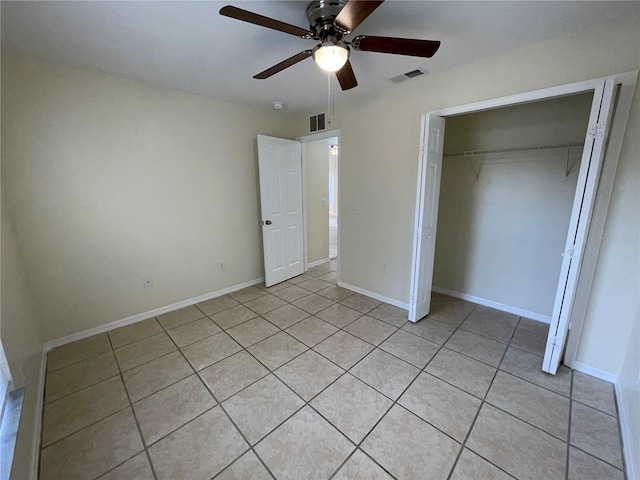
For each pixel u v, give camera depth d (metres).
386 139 2.88
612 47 1.67
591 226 1.83
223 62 2.15
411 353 2.24
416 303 2.66
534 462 1.38
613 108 1.68
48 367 2.11
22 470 1.21
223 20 1.61
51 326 2.33
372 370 2.05
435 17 1.61
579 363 2.02
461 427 1.57
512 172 2.71
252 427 1.59
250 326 2.70
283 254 3.88
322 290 3.60
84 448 1.47
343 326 2.68
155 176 2.76
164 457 1.42
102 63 2.16
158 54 2.01
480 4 1.49
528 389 1.85
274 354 2.26
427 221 2.54
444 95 2.39
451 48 1.98
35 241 2.18
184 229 3.04
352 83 1.92
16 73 2.00
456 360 2.15
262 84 2.63
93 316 2.54
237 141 3.35
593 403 1.73
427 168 2.39
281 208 3.76
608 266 1.83
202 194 3.13
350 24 1.31
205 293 3.31
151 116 2.67
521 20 1.64
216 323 2.77
